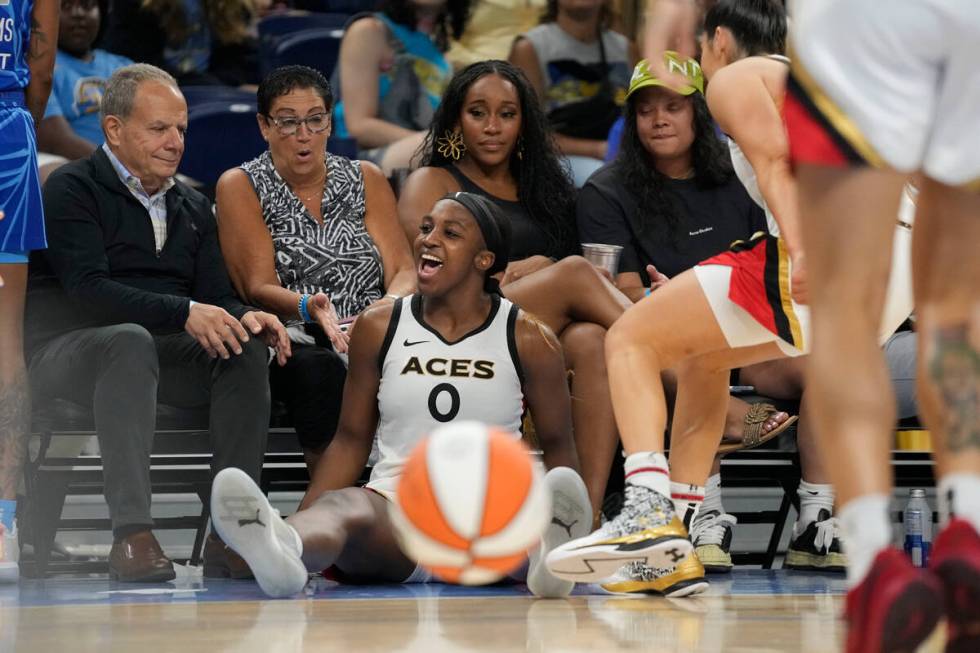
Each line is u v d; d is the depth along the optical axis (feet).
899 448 39.68
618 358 25.59
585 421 33.45
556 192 38.81
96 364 31.37
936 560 12.45
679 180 38.29
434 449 19.49
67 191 33.40
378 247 37.52
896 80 13.34
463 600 26.25
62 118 44.78
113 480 30.66
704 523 34.83
